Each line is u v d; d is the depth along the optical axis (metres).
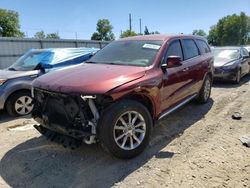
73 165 3.57
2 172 3.45
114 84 3.44
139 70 3.96
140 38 5.09
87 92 3.29
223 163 3.49
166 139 4.33
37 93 4.01
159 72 4.18
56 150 4.04
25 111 6.06
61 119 3.68
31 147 4.18
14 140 4.50
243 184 3.03
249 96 7.41
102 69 4.05
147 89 3.81
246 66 10.91
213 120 5.25
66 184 3.15
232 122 5.11
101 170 3.42
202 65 5.86
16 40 21.11
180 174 3.26
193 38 5.91
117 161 3.63
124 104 3.47
